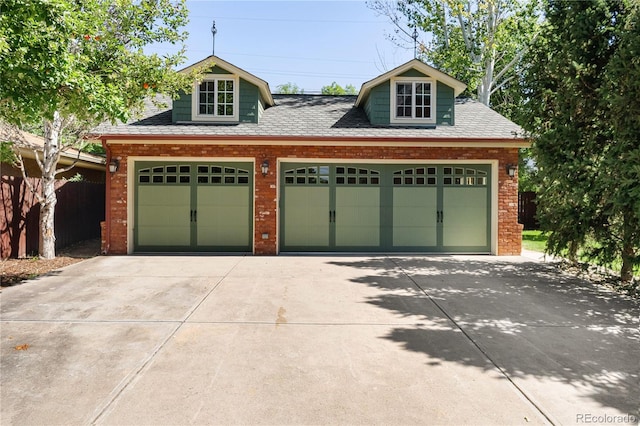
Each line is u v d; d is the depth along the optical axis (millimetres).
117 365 3615
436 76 11484
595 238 7391
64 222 11391
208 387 3217
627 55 6184
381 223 11141
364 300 5992
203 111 11375
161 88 8375
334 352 3977
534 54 8203
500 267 8906
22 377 3363
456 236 11180
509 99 19797
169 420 2742
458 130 11273
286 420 2756
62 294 6188
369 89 11766
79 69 6098
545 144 7695
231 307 5547
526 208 18594
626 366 3695
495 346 4180
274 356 3857
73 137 10656
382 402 3014
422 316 5219
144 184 10867
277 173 10766
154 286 6797
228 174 10930
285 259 9891
